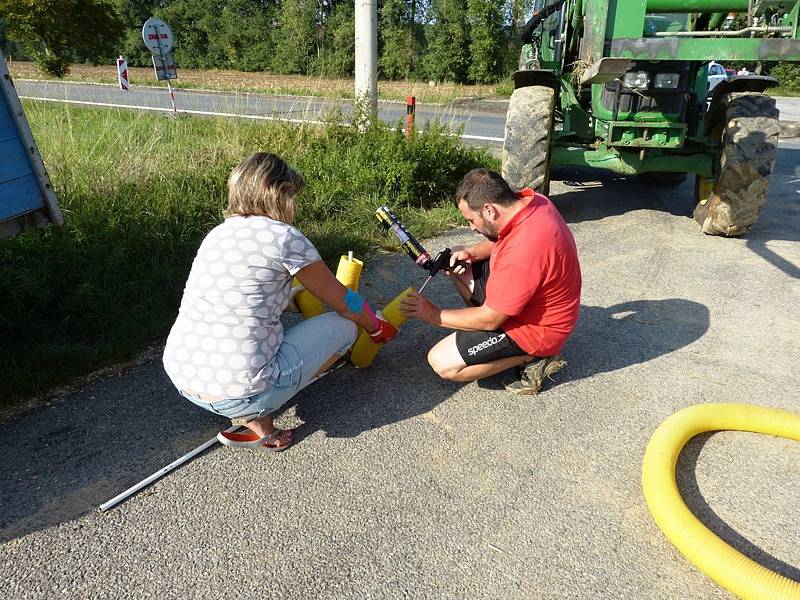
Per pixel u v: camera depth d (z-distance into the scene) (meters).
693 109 5.92
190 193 5.11
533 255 2.56
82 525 2.24
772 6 4.66
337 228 5.17
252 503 2.35
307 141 6.59
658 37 4.86
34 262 3.68
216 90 19.64
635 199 6.57
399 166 5.82
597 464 2.59
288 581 2.02
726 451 2.66
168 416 2.87
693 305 4.03
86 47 19.50
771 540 2.20
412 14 31.44
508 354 2.88
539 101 5.09
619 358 3.41
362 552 2.13
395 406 2.97
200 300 2.23
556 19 6.19
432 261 3.12
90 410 2.90
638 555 2.15
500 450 2.67
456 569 2.07
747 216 4.98
